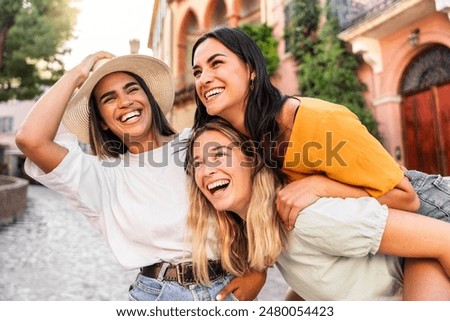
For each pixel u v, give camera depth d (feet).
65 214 35.24
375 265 4.71
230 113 5.02
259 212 4.66
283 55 31.91
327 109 4.43
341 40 27.32
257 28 32.45
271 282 13.32
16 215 33.09
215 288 5.27
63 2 38.65
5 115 96.02
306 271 4.74
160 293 5.23
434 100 22.94
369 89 26.45
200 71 5.07
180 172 5.55
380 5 23.61
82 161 5.25
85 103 6.04
